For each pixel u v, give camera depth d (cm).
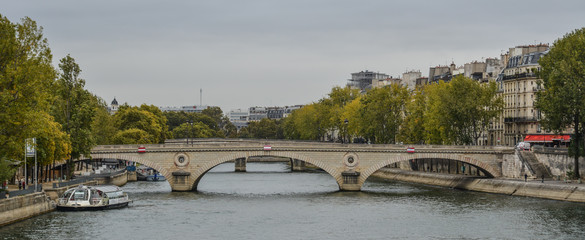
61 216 10794
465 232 9650
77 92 13638
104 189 11931
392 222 10531
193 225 10288
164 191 15112
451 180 16250
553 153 14600
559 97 12988
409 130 18750
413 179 17912
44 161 11775
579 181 13375
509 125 19025
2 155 9056
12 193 9981
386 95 19138
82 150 13600
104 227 9962
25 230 9444
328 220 10762
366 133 19575
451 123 16825
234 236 9456
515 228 9844
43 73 9069
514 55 19312
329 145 15050
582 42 13325
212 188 16200
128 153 14575
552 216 10781
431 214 11262
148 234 9531
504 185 14212
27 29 8969
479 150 15300
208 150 14775
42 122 9350
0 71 8725
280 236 9469
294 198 13725
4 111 8562
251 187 16550
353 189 15100
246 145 14750
